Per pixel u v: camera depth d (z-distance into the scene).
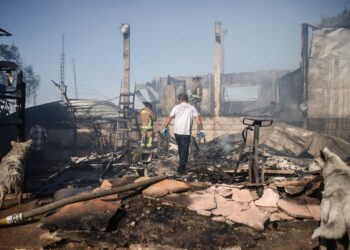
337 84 12.30
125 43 14.47
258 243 3.69
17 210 4.95
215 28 14.20
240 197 4.72
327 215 3.09
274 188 4.92
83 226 3.78
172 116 6.57
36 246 3.64
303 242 3.71
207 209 4.36
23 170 5.24
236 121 13.60
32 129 11.16
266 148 9.62
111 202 4.43
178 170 6.64
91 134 13.63
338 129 12.27
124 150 11.30
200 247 3.52
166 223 4.07
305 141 9.62
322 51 12.37
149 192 4.71
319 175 5.00
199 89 13.98
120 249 3.53
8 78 6.11
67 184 6.93
